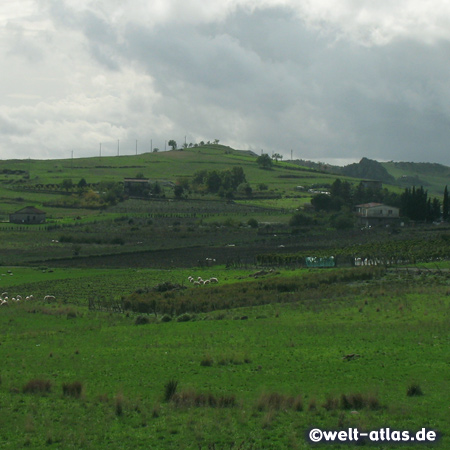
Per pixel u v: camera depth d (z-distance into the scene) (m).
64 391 49.56
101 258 196.88
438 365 54.97
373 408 43.06
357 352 61.81
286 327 78.75
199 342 71.81
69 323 94.31
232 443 37.44
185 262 182.12
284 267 159.00
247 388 50.00
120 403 44.50
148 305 105.94
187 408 44.09
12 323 94.69
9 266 184.50
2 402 47.06
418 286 109.56
